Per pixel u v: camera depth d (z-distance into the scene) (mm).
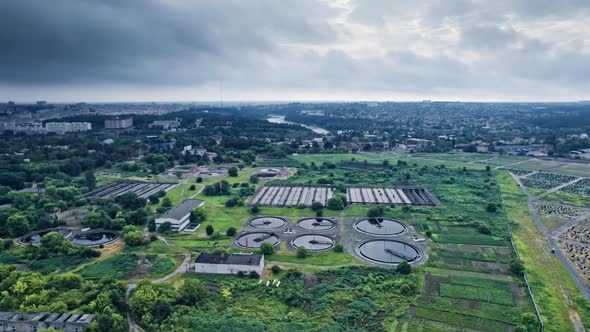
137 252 166125
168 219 193750
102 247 171500
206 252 166750
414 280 140250
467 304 125125
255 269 144000
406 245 175750
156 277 143375
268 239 183000
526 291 134125
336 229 196625
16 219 185250
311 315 117500
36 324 107750
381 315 118375
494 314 119500
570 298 130250
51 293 123250
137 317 116375
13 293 122750
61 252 162625
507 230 194875
